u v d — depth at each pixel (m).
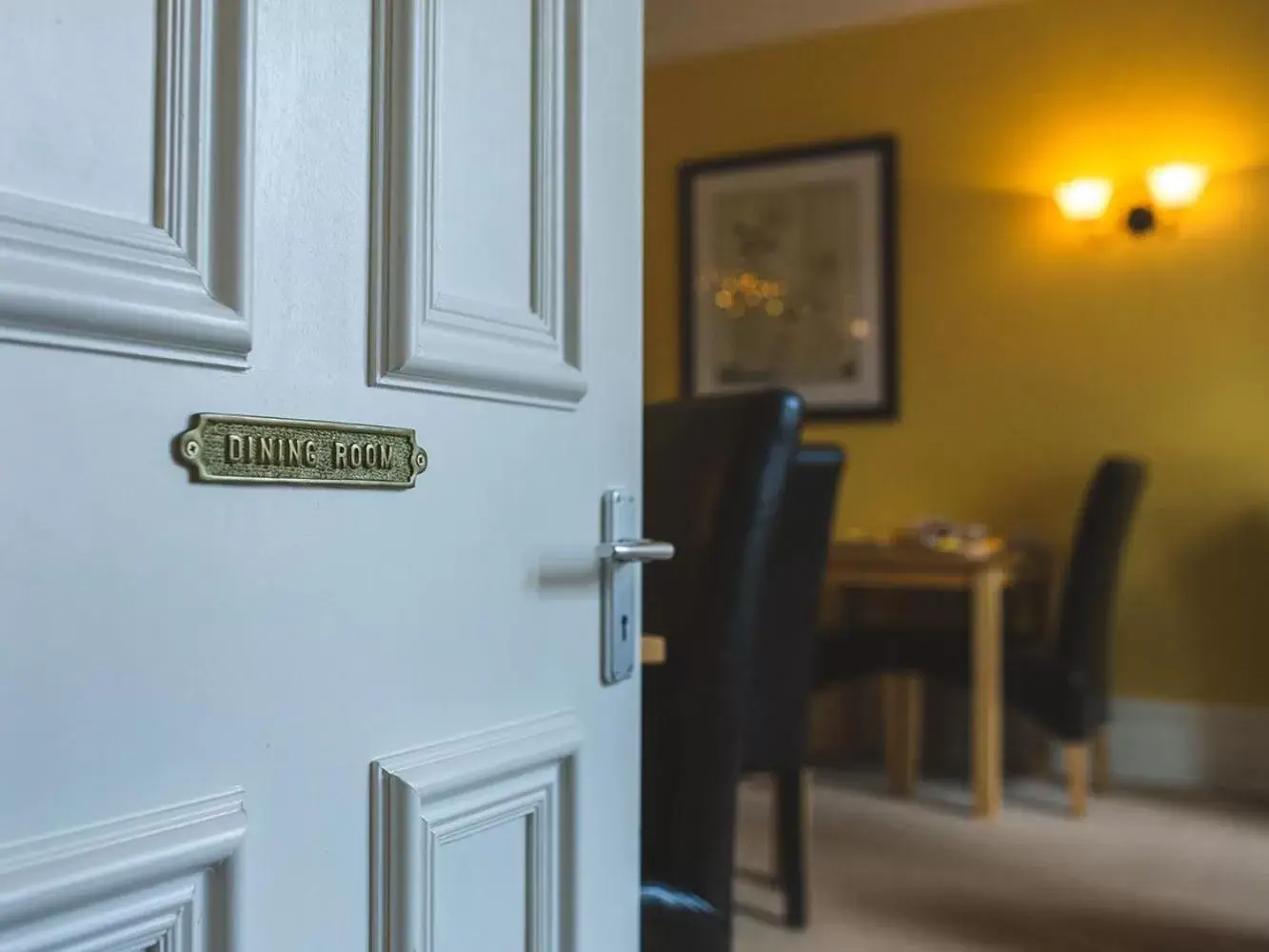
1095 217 3.50
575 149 0.80
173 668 0.53
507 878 0.75
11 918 0.46
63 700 0.48
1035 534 3.60
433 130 0.67
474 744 0.71
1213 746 3.38
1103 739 3.28
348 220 0.62
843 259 3.86
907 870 2.58
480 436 0.72
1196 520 3.41
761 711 2.14
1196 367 3.41
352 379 0.62
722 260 4.04
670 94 4.15
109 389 0.50
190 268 0.53
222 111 0.55
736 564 1.28
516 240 0.74
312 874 0.60
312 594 0.60
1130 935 2.19
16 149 0.47
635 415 0.87
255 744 0.57
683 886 1.21
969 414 3.70
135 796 0.51
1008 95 3.65
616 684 0.86
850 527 3.86
